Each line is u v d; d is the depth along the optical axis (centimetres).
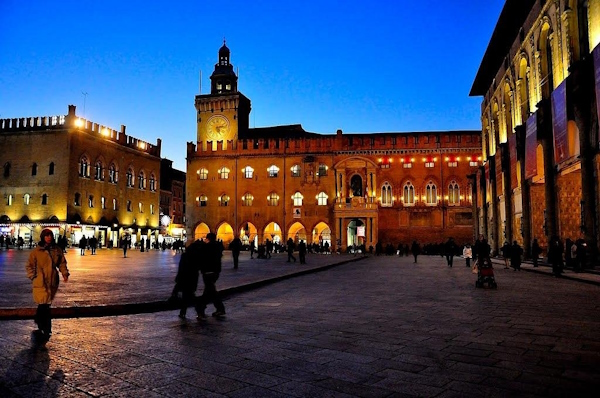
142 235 8012
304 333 930
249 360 723
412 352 770
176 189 10638
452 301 1410
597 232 2459
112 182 7306
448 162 7025
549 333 919
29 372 655
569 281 2091
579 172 3017
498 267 3206
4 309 1094
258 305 1350
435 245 6556
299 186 7300
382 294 1616
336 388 590
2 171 6638
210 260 1134
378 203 7094
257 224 7356
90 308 1174
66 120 6488
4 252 4584
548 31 3188
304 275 2527
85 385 600
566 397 555
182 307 1116
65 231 6259
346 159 7144
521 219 3816
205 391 579
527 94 3775
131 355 754
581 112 2498
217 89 7919
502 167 4284
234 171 7506
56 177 6400
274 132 8088
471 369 670
